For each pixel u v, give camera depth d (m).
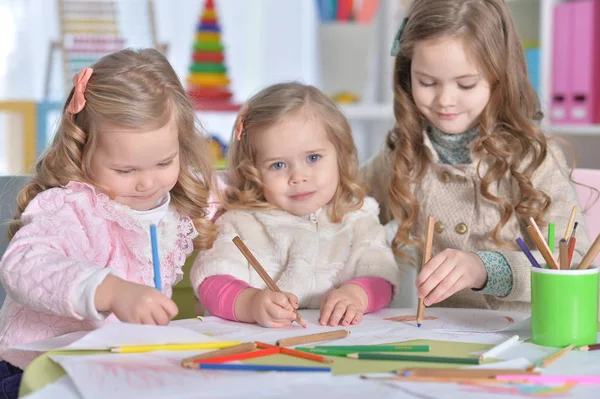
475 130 1.50
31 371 0.86
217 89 2.96
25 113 2.77
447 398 0.77
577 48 2.71
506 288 1.25
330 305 1.21
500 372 0.85
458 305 1.58
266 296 1.17
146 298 0.98
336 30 3.07
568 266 1.04
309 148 1.41
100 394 0.77
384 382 0.82
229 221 1.45
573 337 1.01
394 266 1.42
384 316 1.25
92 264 1.06
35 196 1.21
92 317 1.01
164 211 1.30
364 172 1.67
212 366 0.87
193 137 1.31
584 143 2.86
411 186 1.57
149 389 0.79
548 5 2.79
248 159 1.46
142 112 1.15
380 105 3.02
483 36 1.40
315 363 0.91
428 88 1.45
